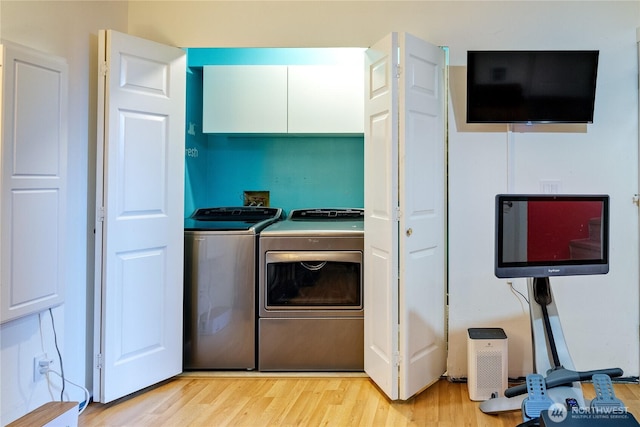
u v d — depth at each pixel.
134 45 2.13
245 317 2.47
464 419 1.98
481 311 2.42
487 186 2.41
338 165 3.33
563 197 1.83
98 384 2.07
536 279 1.95
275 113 2.99
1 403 1.65
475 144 2.41
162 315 2.29
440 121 2.30
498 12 2.39
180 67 2.35
